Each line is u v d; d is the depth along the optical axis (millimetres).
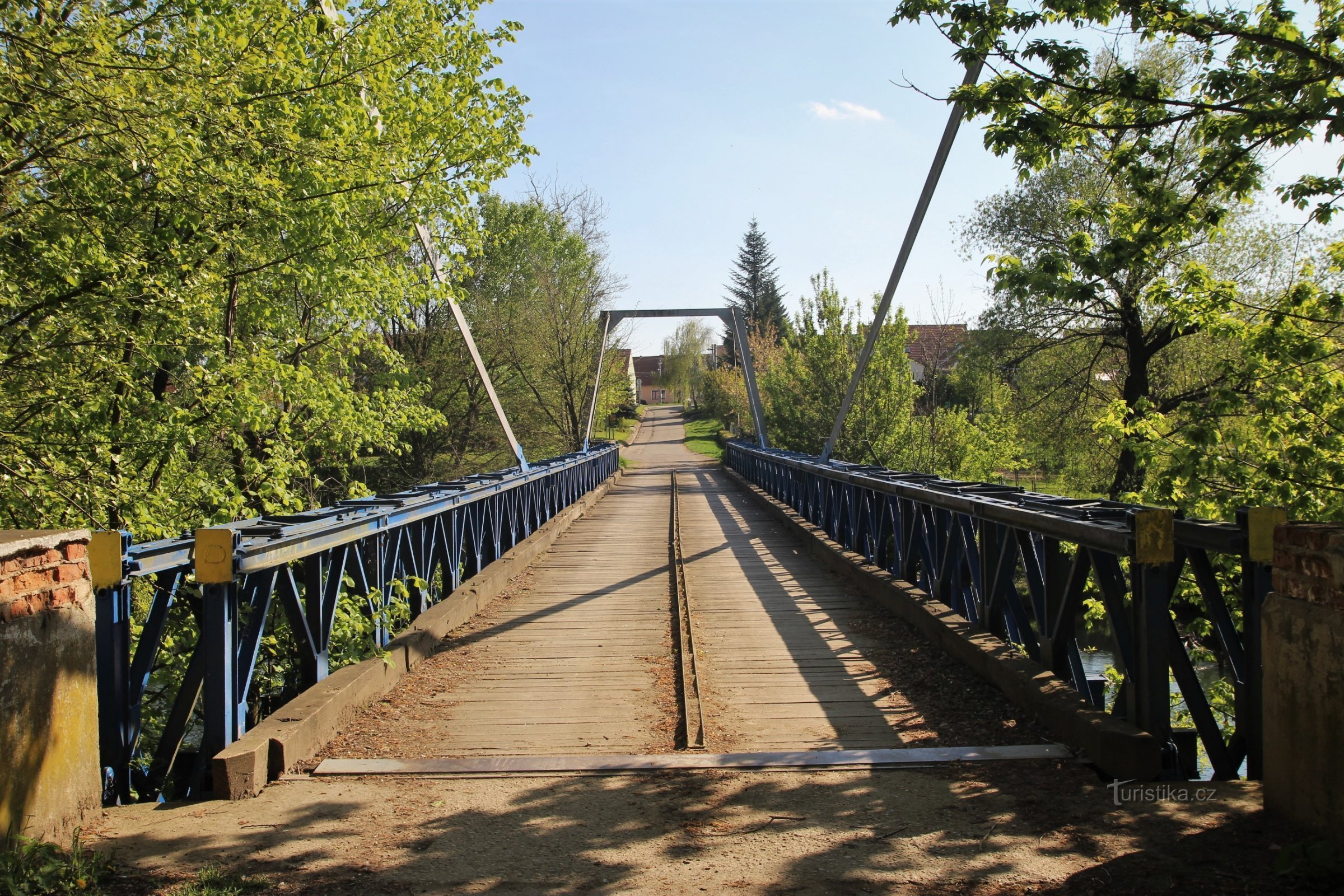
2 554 2859
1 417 6004
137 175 6062
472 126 9164
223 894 2828
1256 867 2881
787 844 3240
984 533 5988
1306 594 3025
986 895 2805
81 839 3258
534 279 28594
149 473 7445
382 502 6863
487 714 5188
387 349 9867
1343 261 6891
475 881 2975
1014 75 5246
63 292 5980
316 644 5176
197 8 6023
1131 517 3840
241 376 7156
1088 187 15891
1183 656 4027
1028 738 4445
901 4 5270
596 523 16844
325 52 7352
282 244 7781
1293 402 6824
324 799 3762
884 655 6426
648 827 3430
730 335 67062
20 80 4816
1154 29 5203
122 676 3803
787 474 17734
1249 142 5695
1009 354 17750
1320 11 5582
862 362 12680
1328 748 2885
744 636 7160
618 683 5867
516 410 26625
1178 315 7426
